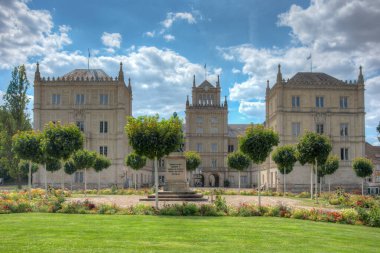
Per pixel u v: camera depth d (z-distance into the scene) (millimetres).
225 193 64625
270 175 97188
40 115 94188
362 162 65062
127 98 104875
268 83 105188
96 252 15398
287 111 91500
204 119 126562
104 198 49938
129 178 96062
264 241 18672
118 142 93750
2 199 35656
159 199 43812
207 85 131375
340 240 19688
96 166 70625
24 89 88625
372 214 27250
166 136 33188
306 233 21453
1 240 17500
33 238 18047
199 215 29500
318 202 46625
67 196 54250
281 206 31453
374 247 18203
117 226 22375
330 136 91500
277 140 38094
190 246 17016
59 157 44844
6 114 88125
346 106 92625
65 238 18156
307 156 47094
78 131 46250
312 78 95312
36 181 92125
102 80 94812
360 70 92500
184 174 46906
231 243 17938
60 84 94688
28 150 43938
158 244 17250
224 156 125562
